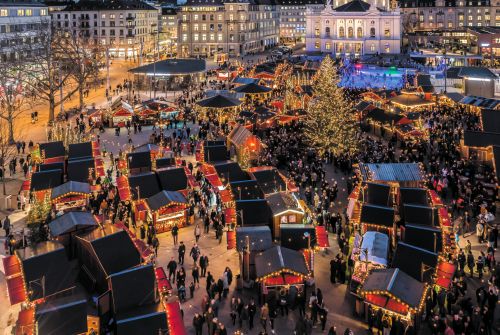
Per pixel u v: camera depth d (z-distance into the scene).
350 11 170.00
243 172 40.66
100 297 23.31
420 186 38.31
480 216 34.25
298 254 26.98
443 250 27.91
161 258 31.92
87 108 80.75
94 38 145.38
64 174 44.34
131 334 21.05
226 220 32.78
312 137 53.38
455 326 22.39
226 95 76.75
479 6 195.25
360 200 34.16
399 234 31.19
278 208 32.00
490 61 136.88
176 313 23.12
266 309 23.86
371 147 53.31
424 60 150.12
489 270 29.12
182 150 57.78
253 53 183.25
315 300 24.69
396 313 22.77
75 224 28.77
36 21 113.56
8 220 34.47
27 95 77.88
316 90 57.06
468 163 45.03
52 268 24.53
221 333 22.09
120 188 38.69
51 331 21.25
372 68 119.38
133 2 164.88
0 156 49.78
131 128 70.19
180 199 36.41
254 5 183.75
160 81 105.12
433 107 76.25
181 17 170.75
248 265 27.89
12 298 23.69
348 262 29.23
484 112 49.44
